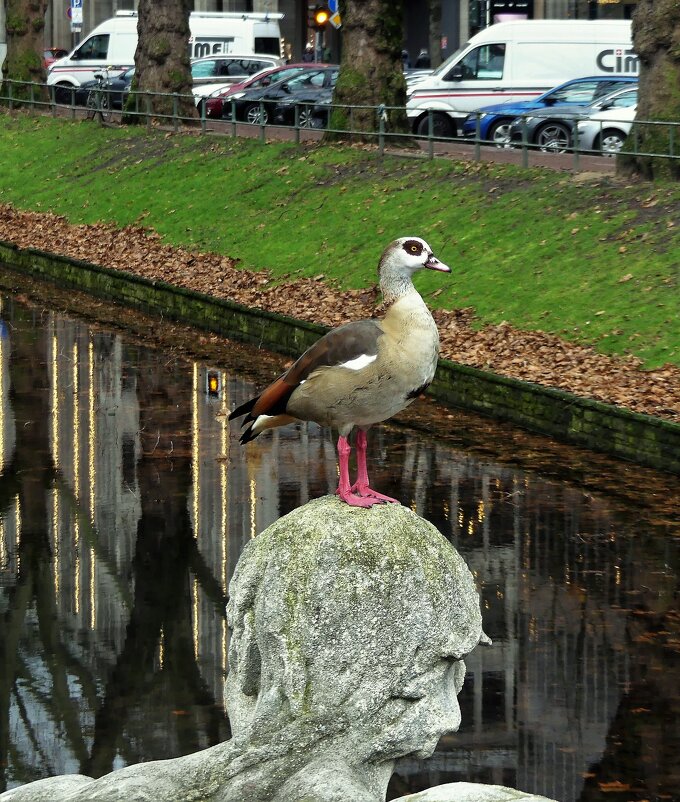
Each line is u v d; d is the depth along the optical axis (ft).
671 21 80.12
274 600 16.44
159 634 38.22
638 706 32.89
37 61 155.53
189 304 88.58
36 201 121.90
